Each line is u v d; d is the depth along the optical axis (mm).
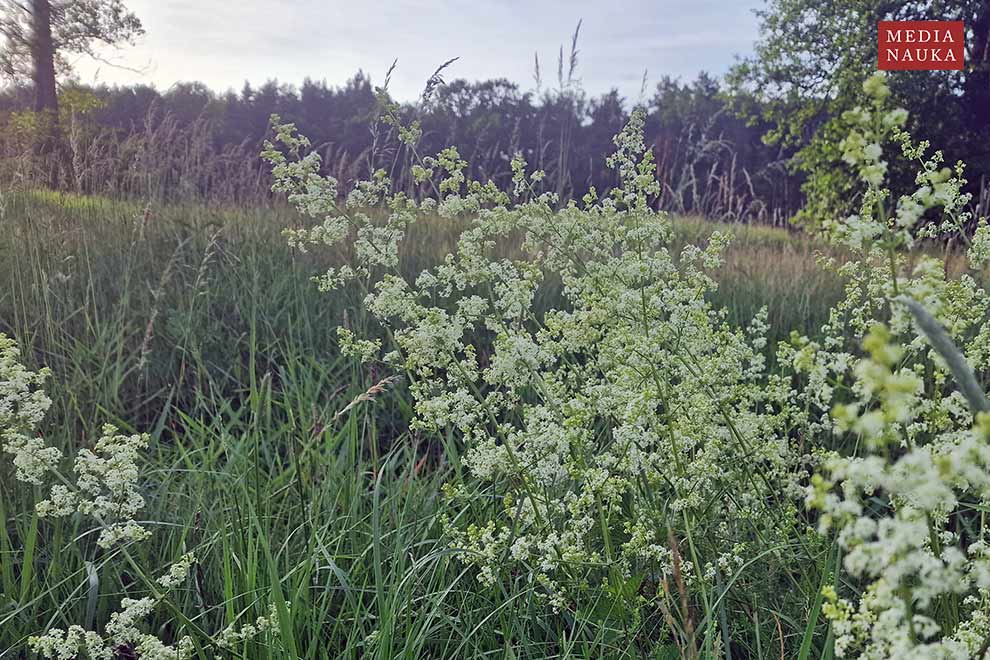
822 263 3271
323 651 2586
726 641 2354
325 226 3568
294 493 3582
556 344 3393
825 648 2266
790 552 2904
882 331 1322
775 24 24766
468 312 3236
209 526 3277
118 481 2279
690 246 3584
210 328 5555
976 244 3008
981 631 1936
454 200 3674
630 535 3100
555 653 2869
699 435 2910
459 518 3334
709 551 2887
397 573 2891
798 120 24703
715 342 3207
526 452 2830
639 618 2598
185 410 4902
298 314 5762
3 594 2867
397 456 4172
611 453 3164
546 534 2844
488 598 2965
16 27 23391
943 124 20797
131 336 5246
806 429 3260
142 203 8133
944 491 1354
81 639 2176
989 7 21500
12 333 5051
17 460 2244
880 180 1790
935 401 2400
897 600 1419
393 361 3160
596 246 3816
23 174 7367
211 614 2912
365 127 20125
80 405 4266
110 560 3061
